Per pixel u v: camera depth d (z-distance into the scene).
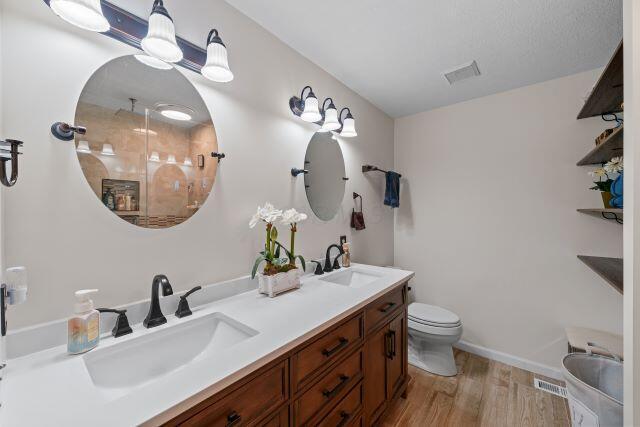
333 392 0.97
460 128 2.33
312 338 0.88
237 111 1.28
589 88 1.80
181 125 1.08
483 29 1.42
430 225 2.50
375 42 1.53
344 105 2.01
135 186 0.96
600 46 1.55
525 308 2.03
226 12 1.23
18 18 0.73
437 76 1.90
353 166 2.12
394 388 1.49
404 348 1.63
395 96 2.21
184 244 1.09
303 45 1.55
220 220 1.21
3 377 0.62
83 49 0.84
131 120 0.95
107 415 0.50
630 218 0.60
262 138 1.40
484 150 2.21
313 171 1.73
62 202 0.80
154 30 0.81
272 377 0.74
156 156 1.01
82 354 0.73
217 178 1.20
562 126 1.89
